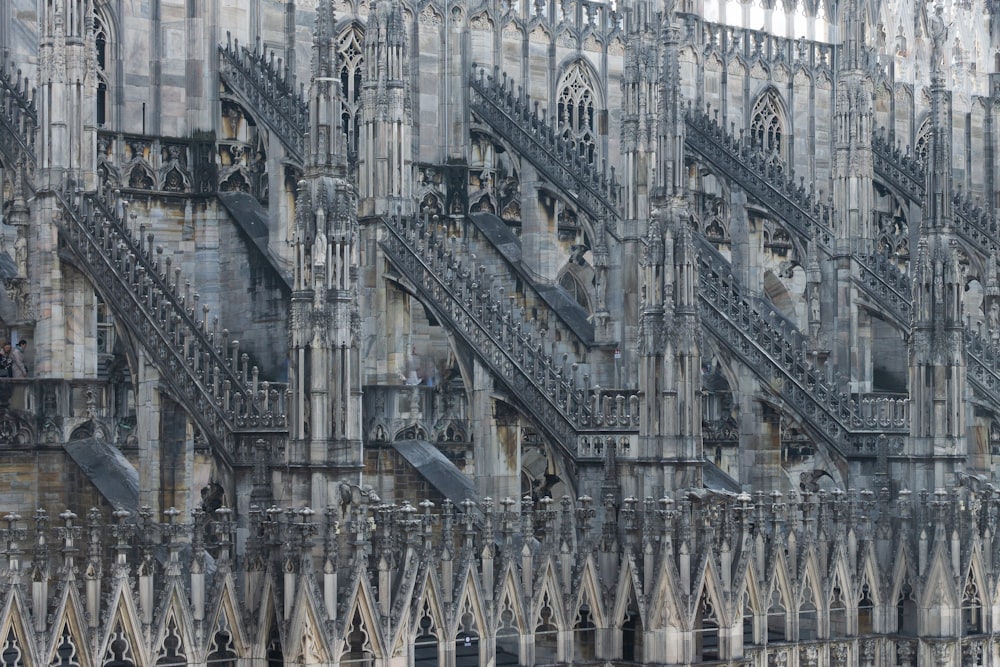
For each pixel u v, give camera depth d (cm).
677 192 13625
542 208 18475
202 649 11431
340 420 11775
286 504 11944
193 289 15162
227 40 17500
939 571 14100
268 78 16888
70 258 14350
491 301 15200
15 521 10850
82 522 13712
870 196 19150
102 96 16938
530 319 18088
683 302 13475
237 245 16788
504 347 15012
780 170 19775
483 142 19200
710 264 18562
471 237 18825
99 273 14138
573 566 12888
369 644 11706
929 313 14750
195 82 17225
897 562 14275
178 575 11388
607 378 17125
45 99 14488
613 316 17188
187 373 13450
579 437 14450
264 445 12825
